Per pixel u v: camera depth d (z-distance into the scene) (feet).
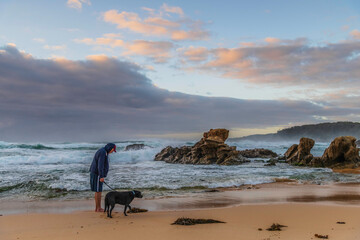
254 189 45.47
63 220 25.96
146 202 34.78
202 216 27.50
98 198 30.04
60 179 48.55
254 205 33.09
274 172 68.28
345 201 36.06
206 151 91.45
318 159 88.28
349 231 22.11
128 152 102.99
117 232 21.95
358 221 25.58
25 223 24.98
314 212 29.22
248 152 120.47
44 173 55.01
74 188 42.37
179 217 27.09
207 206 32.60
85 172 57.88
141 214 28.45
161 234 21.31
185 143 149.18
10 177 49.39
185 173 62.18
